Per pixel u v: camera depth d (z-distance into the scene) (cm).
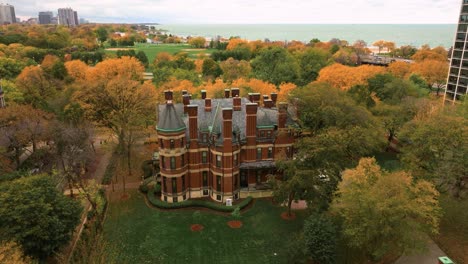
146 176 7038
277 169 5997
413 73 12231
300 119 6838
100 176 7150
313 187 5156
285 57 13450
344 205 4419
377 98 9650
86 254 4381
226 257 4722
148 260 4662
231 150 5841
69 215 4459
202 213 5809
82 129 7012
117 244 4978
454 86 11856
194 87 10106
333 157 5434
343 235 4572
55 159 6719
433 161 5553
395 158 8119
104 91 7875
